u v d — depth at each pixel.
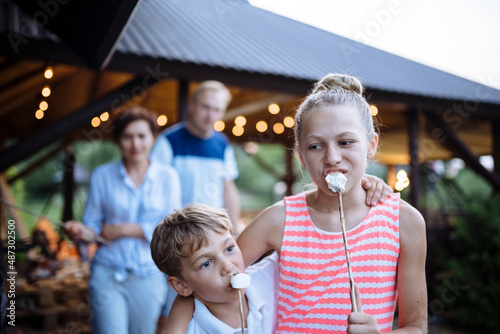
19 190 11.90
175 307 1.33
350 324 1.03
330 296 1.28
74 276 4.96
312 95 1.30
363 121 1.24
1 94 5.52
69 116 3.95
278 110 7.46
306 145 1.23
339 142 1.19
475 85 6.91
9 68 4.82
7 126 8.88
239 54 4.65
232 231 1.30
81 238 2.82
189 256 1.20
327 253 1.30
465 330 5.31
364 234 1.29
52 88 6.54
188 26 5.08
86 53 3.58
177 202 3.05
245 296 1.33
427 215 7.14
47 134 3.83
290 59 5.05
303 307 1.30
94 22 2.68
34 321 4.68
